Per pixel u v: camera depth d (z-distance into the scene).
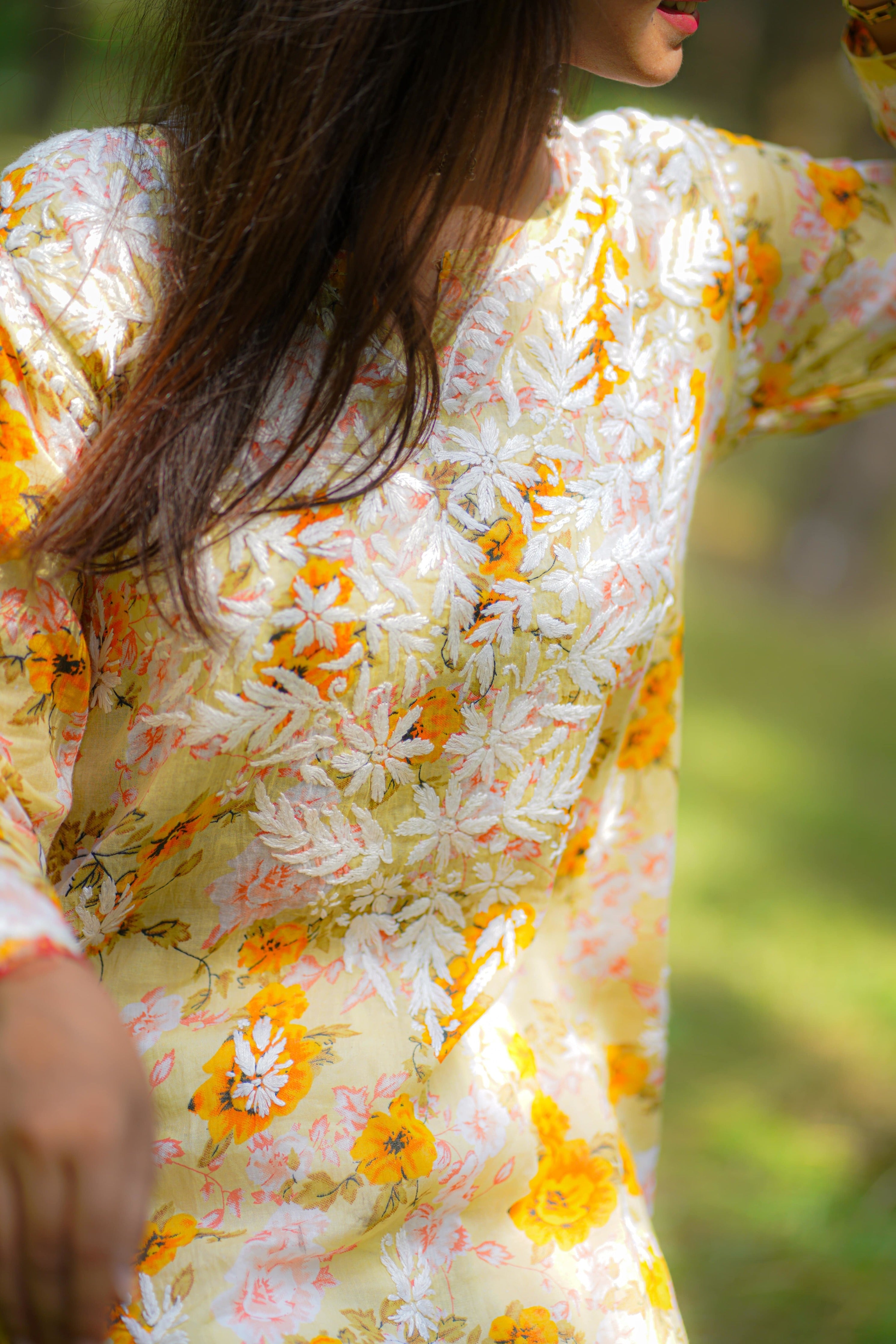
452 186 0.82
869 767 5.84
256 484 0.80
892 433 10.54
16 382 0.78
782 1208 2.53
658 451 0.96
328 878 0.88
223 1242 0.87
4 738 0.76
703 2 0.91
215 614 0.80
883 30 1.17
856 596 10.39
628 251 0.98
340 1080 0.89
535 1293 0.96
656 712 1.08
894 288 1.19
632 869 1.10
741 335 1.12
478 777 0.90
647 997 1.11
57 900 0.72
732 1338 2.20
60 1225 0.54
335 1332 0.88
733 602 9.70
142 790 0.84
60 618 0.78
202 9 0.83
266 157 0.78
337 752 0.85
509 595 0.87
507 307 0.89
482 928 0.95
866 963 3.62
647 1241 1.05
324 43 0.77
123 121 0.90
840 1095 2.95
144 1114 0.57
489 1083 0.96
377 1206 0.90
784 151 1.17
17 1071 0.56
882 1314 2.26
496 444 0.88
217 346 0.78
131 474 0.77
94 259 0.80
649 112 1.15
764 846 4.55
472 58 0.80
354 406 0.84
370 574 0.83
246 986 0.89
